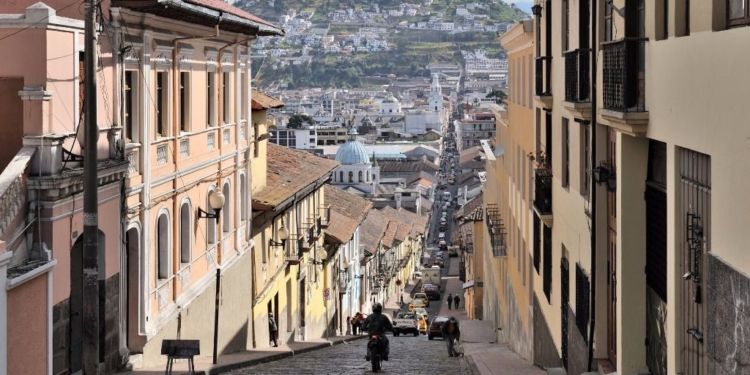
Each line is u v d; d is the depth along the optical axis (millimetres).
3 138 17484
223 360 26016
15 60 16984
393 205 154375
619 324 15312
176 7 21141
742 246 9461
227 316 29531
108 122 19547
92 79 13305
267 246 35406
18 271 15266
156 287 22797
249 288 32438
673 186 12234
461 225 102562
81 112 18609
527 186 31391
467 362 29484
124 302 20922
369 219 82750
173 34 23219
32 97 16766
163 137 23266
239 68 31047
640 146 14797
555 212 23859
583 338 18750
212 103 28078
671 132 12242
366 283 71812
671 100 12227
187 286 25531
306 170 43344
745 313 9289
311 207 44375
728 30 9875
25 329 15227
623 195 14938
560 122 22438
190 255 25750
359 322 53906
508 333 39312
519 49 34250
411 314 61094
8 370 14539
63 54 17656
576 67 19016
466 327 52531
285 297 38844
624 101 13992
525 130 32031
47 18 16891
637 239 14992
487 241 55750
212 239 28109
